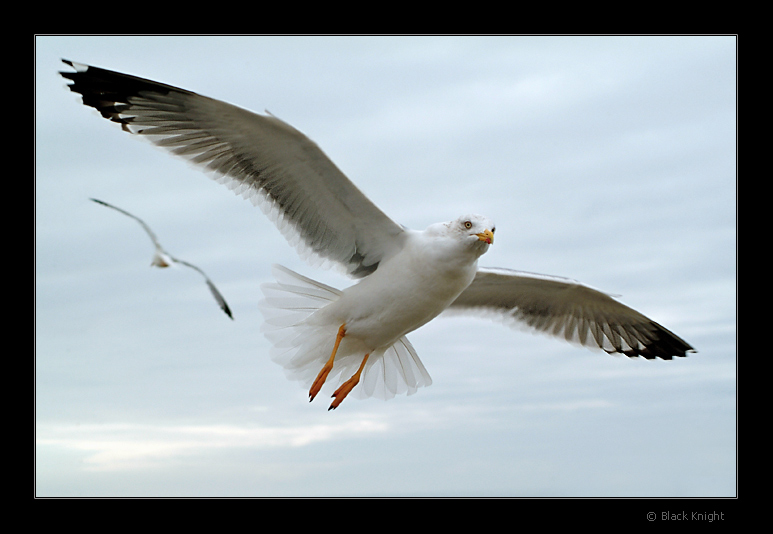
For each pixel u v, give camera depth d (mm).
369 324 5906
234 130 5328
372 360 6449
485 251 5559
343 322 5965
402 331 6023
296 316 6074
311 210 5871
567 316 7270
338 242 6062
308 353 6062
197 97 5105
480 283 6906
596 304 6977
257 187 5738
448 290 5754
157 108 5391
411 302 5773
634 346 7262
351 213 5820
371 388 6664
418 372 6754
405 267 5715
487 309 7309
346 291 5930
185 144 5543
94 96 5414
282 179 5672
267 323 6078
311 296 6066
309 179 5609
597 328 7273
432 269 5633
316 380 5758
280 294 6082
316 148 5238
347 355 6188
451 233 5594
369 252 6074
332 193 5684
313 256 6090
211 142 5527
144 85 5242
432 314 5949
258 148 5445
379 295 5781
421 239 5742
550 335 7352
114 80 5312
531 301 7188
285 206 5852
